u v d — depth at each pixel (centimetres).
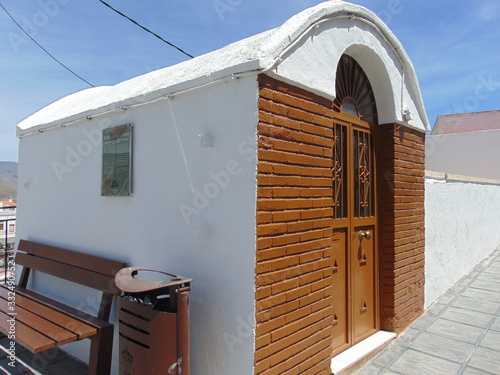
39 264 431
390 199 413
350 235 368
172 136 295
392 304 411
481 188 815
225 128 257
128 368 256
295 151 270
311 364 284
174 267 290
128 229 333
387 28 384
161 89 296
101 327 309
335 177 350
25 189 488
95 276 353
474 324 449
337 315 352
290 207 265
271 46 245
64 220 415
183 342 237
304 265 278
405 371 338
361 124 392
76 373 355
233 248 250
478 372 337
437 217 552
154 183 309
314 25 285
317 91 290
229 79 252
